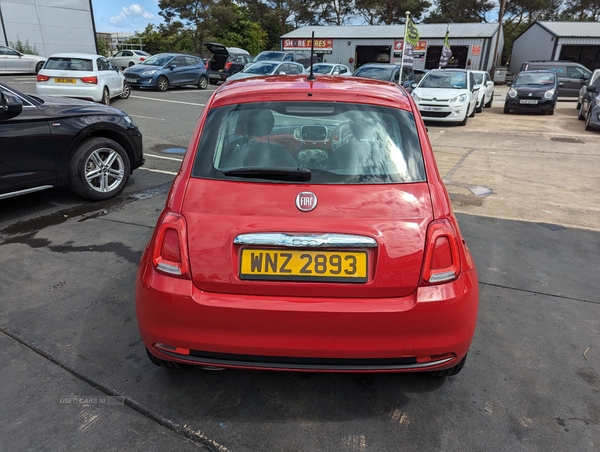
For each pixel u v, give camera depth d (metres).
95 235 4.44
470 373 2.60
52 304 3.21
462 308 1.99
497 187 6.50
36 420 2.21
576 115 15.50
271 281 1.96
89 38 26.95
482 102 16.00
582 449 2.10
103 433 2.14
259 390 2.45
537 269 3.95
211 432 2.16
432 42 35.91
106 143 5.35
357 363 2.01
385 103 2.44
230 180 2.12
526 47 38.78
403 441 2.13
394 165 2.19
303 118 2.36
